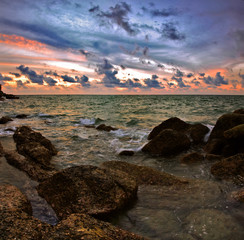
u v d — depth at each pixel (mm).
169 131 9383
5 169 6500
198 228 3721
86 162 7863
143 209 4473
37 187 5211
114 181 4930
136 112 27625
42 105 44750
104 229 3158
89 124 17938
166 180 5691
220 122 9781
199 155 7918
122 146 10297
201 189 5270
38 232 3033
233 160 6273
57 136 12547
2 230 2986
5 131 13195
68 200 4379
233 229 3656
